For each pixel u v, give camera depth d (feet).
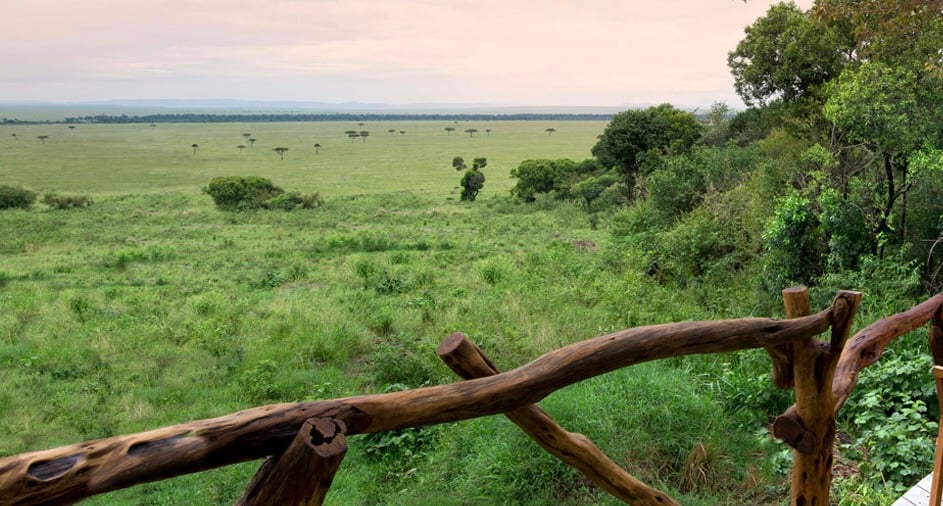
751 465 17.13
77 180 272.72
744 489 16.40
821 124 49.55
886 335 10.48
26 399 32.50
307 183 253.03
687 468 16.93
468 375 7.52
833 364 8.72
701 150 64.54
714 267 43.60
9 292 64.54
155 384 34.68
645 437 17.87
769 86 77.41
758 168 49.39
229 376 35.27
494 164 333.83
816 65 69.62
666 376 20.95
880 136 30.14
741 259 43.78
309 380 32.73
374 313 45.62
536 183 161.99
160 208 169.37
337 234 104.94
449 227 119.03
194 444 4.31
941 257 31.22
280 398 31.32
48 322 49.11
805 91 71.20
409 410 5.54
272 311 48.21
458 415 5.93
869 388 19.21
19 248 103.24
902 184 31.50
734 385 21.21
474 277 58.70
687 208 58.03
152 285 67.92
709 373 22.97
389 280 57.00
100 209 164.04
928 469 15.57
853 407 18.89
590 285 45.32
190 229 125.49
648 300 39.37
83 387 34.01
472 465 18.10
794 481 9.43
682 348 7.32
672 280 45.62
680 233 47.62
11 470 3.66
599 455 8.27
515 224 118.93
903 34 33.45
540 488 16.84
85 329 45.68
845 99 31.30
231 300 54.39
